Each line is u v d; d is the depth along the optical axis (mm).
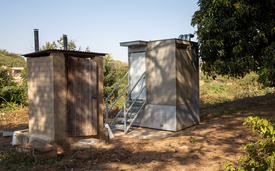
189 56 9102
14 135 6664
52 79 5914
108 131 7457
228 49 9023
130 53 9500
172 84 8203
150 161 5016
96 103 6809
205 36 8625
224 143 6035
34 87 6504
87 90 6590
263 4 7852
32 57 7172
